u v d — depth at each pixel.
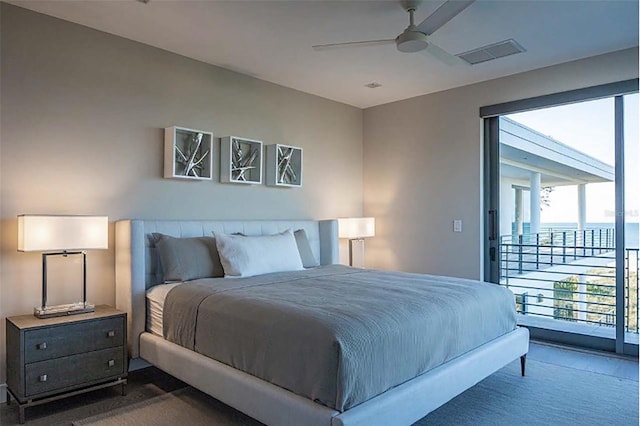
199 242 3.53
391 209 5.28
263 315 2.28
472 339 2.67
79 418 2.57
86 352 2.77
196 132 3.79
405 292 2.70
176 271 3.28
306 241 4.34
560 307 4.41
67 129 3.14
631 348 3.66
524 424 2.47
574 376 3.21
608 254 3.93
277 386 2.11
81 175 3.21
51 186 3.07
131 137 3.49
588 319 4.20
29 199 2.97
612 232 3.85
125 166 3.45
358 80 4.48
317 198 5.05
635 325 3.87
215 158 4.06
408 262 5.10
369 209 5.52
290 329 2.10
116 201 3.39
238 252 3.44
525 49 3.64
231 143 4.10
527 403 2.74
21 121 2.94
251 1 2.84
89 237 2.91
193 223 3.76
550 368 3.38
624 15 3.03
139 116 3.54
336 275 3.48
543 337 4.15
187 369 2.66
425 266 4.94
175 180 3.76
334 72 4.23
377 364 2.00
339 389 1.85
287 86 4.69
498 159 4.46
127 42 3.46
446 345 2.44
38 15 3.01
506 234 4.74
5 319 2.84
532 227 4.56
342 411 1.84
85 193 3.23
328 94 4.98
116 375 2.89
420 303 2.46
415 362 2.21
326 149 5.15
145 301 3.21
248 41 3.50
